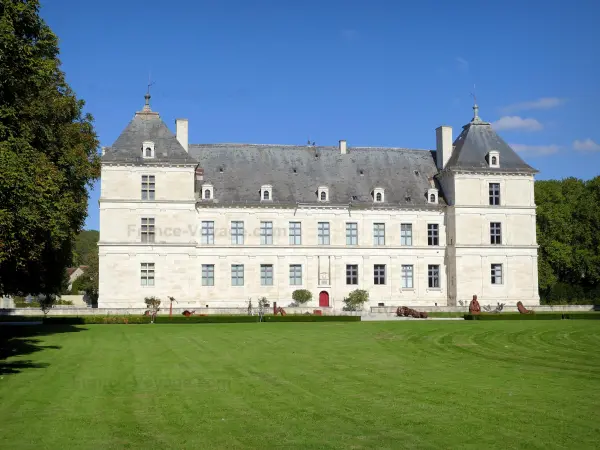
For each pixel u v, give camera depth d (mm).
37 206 30422
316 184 80312
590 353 35219
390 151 85500
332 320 59938
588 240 88625
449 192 80250
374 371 28531
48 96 39969
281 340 40906
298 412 20469
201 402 21906
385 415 20062
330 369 29062
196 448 16703
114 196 72688
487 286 78438
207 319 58844
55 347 36969
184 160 74000
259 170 80312
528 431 18188
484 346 38125
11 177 26375
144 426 18781
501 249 78938
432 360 32250
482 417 19766
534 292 79438
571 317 62438
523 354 34812
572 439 17391
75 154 42438
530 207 79812
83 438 17562
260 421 19344
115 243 72312
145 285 72688
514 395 23031
